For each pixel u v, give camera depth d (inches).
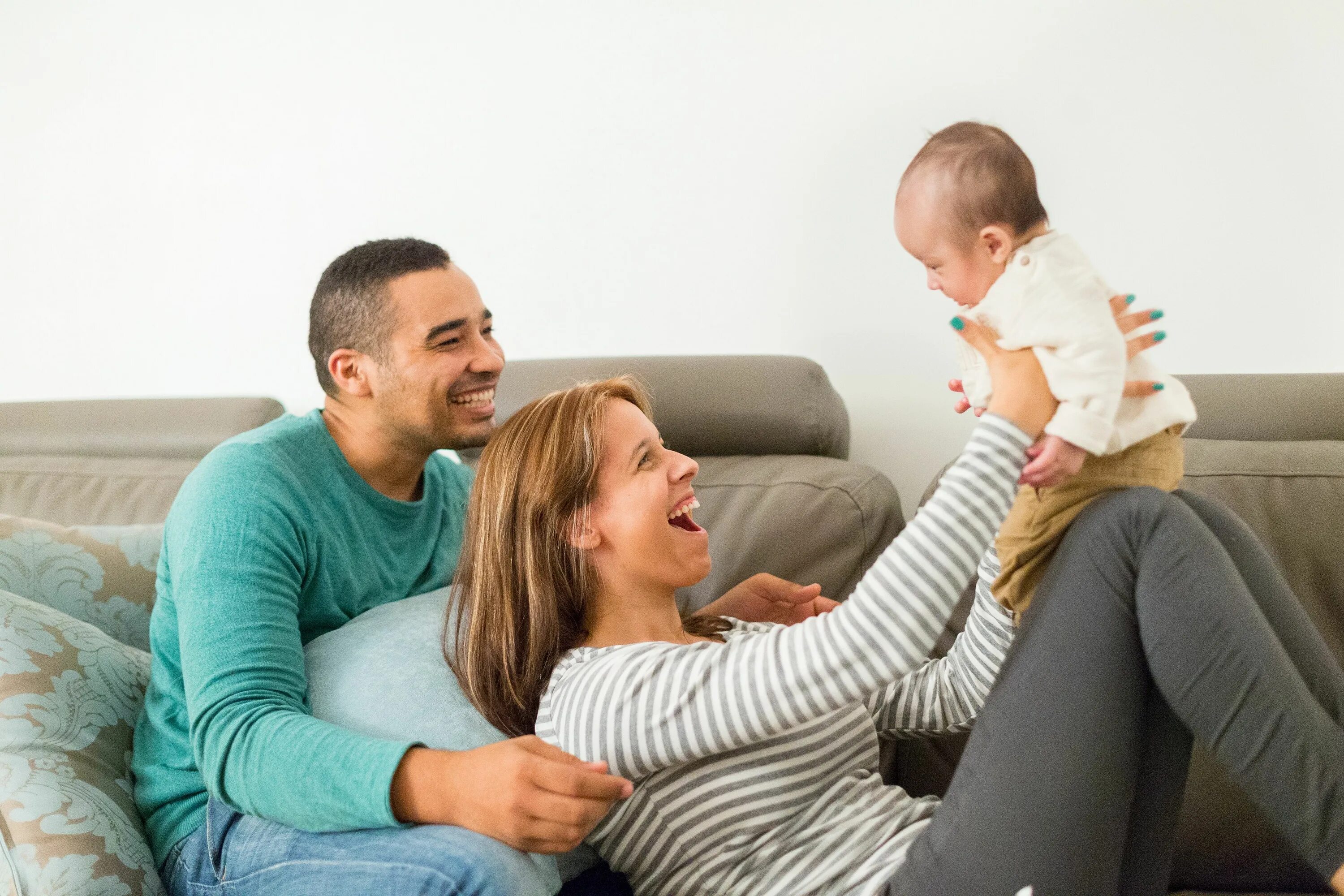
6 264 85.4
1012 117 64.1
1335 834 28.4
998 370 34.0
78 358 84.4
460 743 39.3
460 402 51.3
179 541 42.9
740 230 69.7
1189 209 62.0
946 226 36.8
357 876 34.4
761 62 68.3
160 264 81.7
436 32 74.5
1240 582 30.5
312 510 46.5
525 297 74.3
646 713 36.5
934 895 31.8
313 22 77.0
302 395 79.6
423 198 75.8
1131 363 35.1
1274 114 60.3
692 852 37.6
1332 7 58.9
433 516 54.9
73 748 42.9
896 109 66.0
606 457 42.1
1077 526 32.9
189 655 40.0
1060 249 35.0
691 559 42.7
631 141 71.2
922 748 52.5
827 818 38.4
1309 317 61.0
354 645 43.8
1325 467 50.8
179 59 80.1
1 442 72.2
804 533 56.2
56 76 83.0
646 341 72.2
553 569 42.4
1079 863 30.5
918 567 32.8
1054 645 31.7
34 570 49.8
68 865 38.7
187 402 71.2
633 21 70.6
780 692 34.7
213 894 39.3
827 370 68.8
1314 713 29.1
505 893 31.9
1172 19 61.2
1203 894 46.3
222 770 37.4
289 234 78.7
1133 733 31.2
